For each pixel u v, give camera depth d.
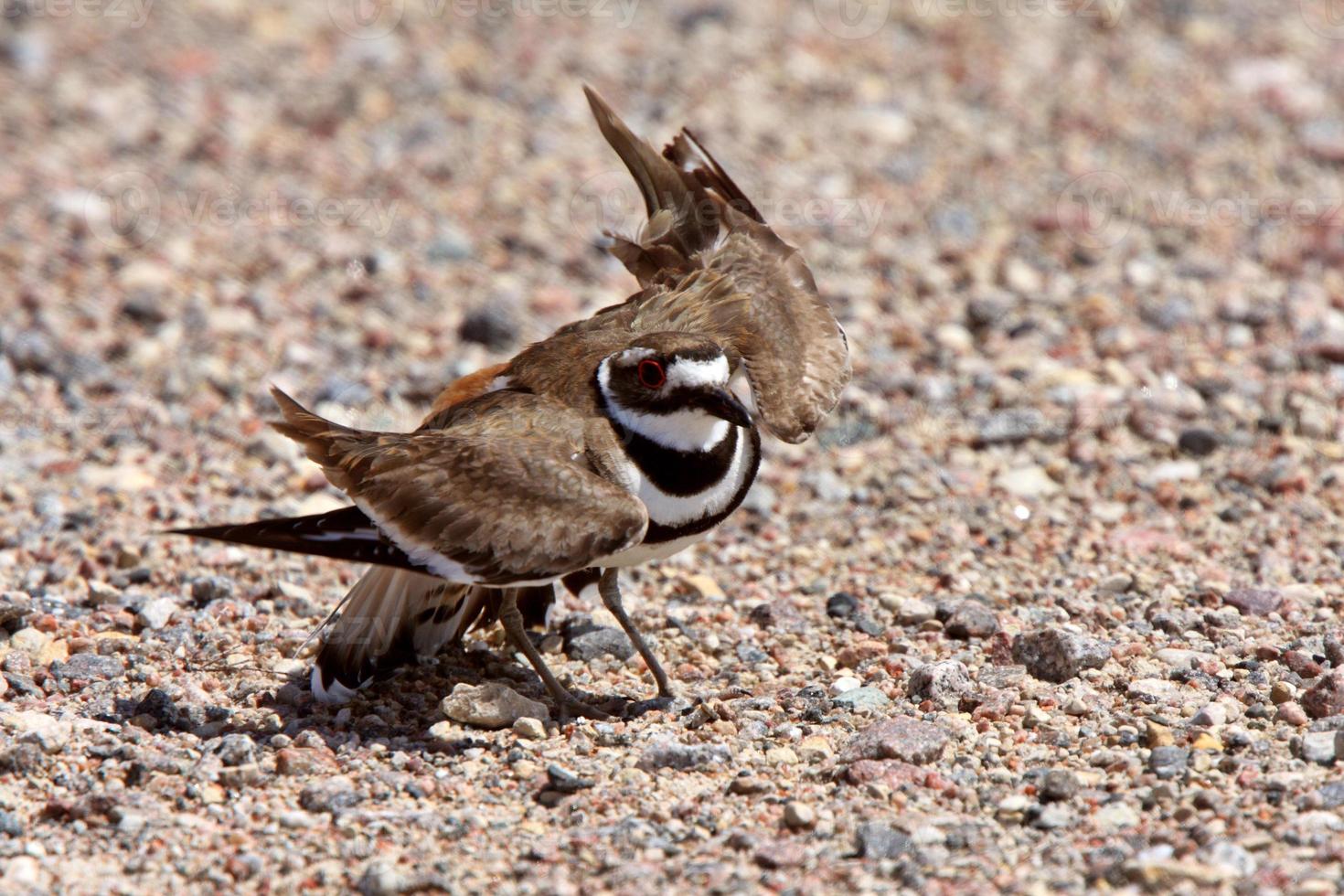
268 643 14.96
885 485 18.53
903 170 27.31
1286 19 33.19
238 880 11.06
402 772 12.61
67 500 18.11
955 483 18.48
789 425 13.97
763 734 13.17
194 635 15.09
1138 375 20.55
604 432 13.23
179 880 11.09
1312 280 23.19
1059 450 19.17
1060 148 28.09
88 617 15.34
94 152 28.50
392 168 27.97
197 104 30.41
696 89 30.52
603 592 14.09
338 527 12.75
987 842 11.17
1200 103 29.56
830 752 12.83
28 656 14.52
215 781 12.34
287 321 23.00
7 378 21.09
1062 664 14.00
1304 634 14.59
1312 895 10.11
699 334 13.55
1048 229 25.19
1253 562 16.36
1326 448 18.75
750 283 14.87
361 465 12.90
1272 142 28.00
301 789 12.29
